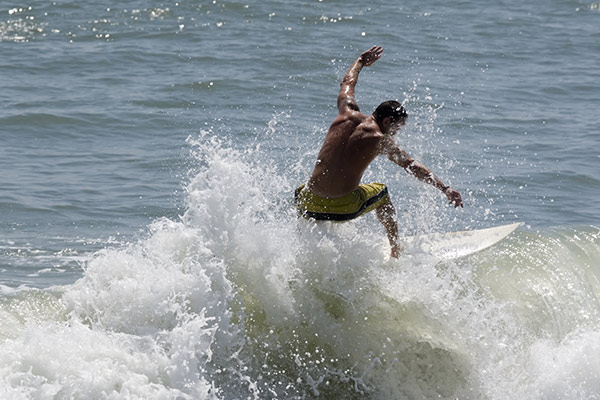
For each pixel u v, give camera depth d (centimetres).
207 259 2591
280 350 2577
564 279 3156
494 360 2723
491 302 2905
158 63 7469
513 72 7794
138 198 4309
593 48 9044
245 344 2547
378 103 6128
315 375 2578
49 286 3156
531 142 5656
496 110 6412
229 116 5959
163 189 4475
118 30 8581
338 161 2619
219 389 2452
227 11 9506
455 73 7512
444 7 10688
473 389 2670
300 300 2633
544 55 8606
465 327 2722
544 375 2747
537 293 3055
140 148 5219
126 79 6919
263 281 2619
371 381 2616
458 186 4647
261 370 2534
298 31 8788
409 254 2745
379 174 4234
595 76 7788
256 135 5438
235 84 6806
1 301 2545
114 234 3809
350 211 2638
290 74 7194
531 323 2939
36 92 6425
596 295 3169
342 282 2664
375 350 2636
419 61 7806
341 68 7406
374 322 2656
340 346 2622
